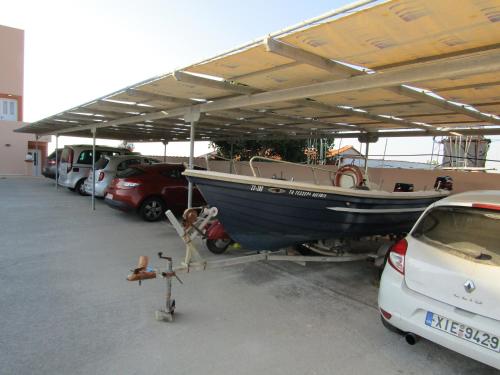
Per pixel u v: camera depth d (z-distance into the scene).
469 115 5.69
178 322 3.47
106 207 10.09
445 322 2.64
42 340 3.05
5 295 3.95
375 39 2.77
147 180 8.19
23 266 4.95
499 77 3.54
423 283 2.83
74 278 4.55
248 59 3.51
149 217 8.23
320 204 4.52
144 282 4.50
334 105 5.72
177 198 8.48
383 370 2.82
